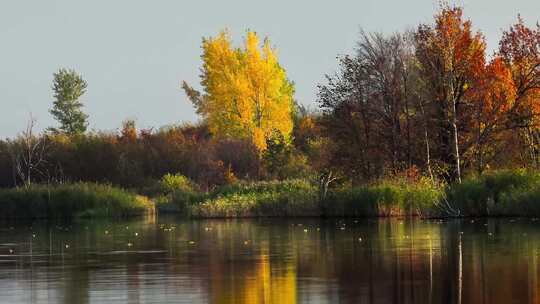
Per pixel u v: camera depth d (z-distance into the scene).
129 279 30.62
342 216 62.59
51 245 44.84
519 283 27.50
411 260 34.06
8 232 55.34
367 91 69.31
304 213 64.38
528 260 32.75
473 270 30.64
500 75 66.38
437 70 67.19
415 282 28.41
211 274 31.53
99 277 31.42
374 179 67.06
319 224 55.25
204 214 66.81
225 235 48.53
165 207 78.75
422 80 68.50
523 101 68.00
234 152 89.19
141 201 76.69
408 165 68.25
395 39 69.56
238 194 72.31
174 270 32.94
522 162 69.75
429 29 67.56
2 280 31.34
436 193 59.16
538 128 68.75
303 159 85.50
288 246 41.12
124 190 81.75
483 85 66.38
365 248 39.03
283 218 62.97
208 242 44.38
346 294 26.44
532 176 58.94
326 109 70.62
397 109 68.88
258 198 67.62
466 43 67.19
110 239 47.66
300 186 70.19
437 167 66.81
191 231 52.28
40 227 60.19
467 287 27.09
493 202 56.41
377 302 25.02
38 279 31.38
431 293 26.25
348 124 69.75
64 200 72.56
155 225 58.88
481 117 66.94
